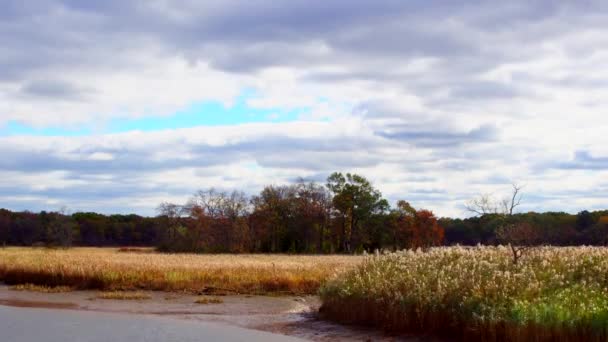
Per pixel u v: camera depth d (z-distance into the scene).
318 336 19.36
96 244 131.62
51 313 24.83
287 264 44.16
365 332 19.72
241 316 24.39
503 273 20.02
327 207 101.62
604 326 14.70
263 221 102.25
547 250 23.89
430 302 18.53
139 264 39.94
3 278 37.66
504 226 25.88
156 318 23.64
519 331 15.44
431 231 95.88
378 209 99.25
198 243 97.88
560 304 16.45
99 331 20.09
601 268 20.09
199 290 33.00
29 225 114.25
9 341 18.20
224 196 102.88
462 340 17.03
